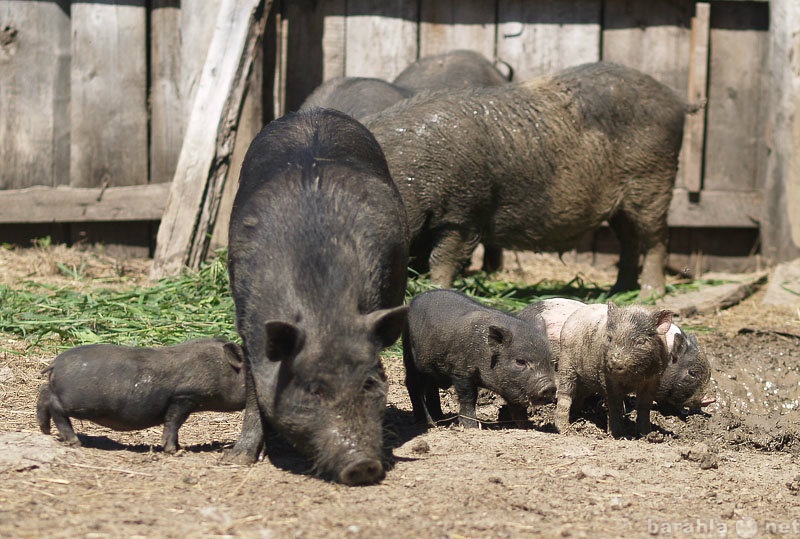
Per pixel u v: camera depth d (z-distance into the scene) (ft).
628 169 40.81
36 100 47.24
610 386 24.77
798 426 28.07
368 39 48.75
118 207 47.67
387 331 19.25
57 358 21.31
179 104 47.06
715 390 30.32
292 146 22.74
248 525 16.72
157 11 47.01
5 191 47.14
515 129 38.29
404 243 22.41
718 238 50.93
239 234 20.90
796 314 41.96
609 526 17.65
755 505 19.58
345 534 16.44
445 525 17.13
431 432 24.23
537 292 43.93
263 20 44.42
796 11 48.08
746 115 50.01
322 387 18.39
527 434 23.75
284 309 19.19
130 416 20.89
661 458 22.38
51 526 16.22
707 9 48.37
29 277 42.34
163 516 17.04
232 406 21.39
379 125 37.11
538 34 49.19
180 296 37.19
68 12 47.24
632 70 40.78
